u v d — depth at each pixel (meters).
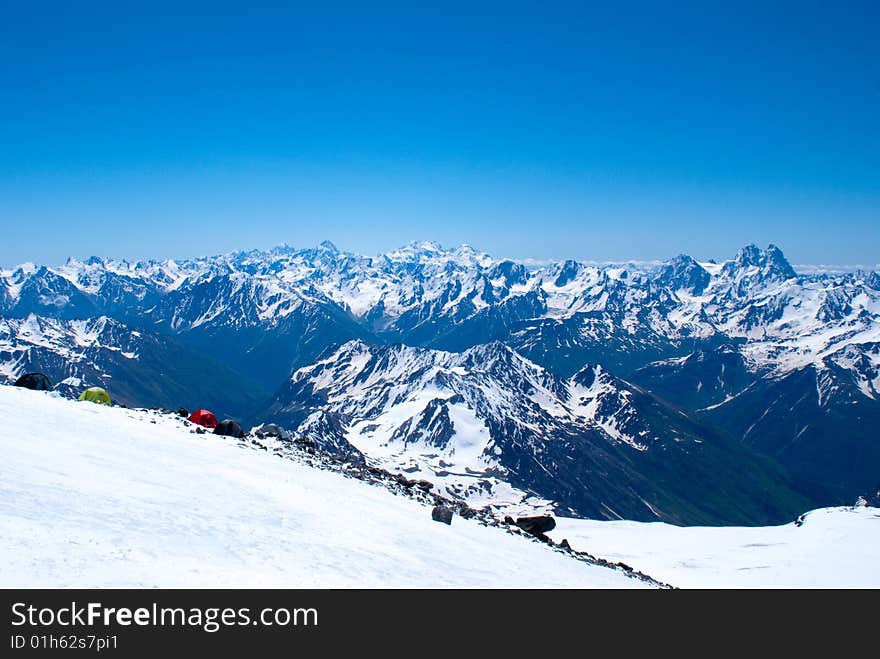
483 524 47.25
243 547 23.20
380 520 33.97
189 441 42.03
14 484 23.64
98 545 19.77
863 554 86.00
